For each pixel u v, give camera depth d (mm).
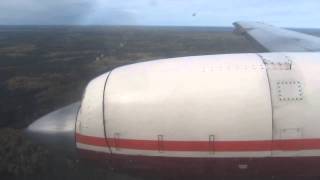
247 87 8523
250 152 8484
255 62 8906
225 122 8430
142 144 8750
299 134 8406
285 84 8555
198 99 8547
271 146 8445
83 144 9352
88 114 9094
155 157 8805
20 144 22703
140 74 9102
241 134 8422
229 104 8453
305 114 8406
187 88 8656
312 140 8430
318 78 8633
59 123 9711
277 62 8852
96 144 9125
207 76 8734
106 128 8914
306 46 14648
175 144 8617
